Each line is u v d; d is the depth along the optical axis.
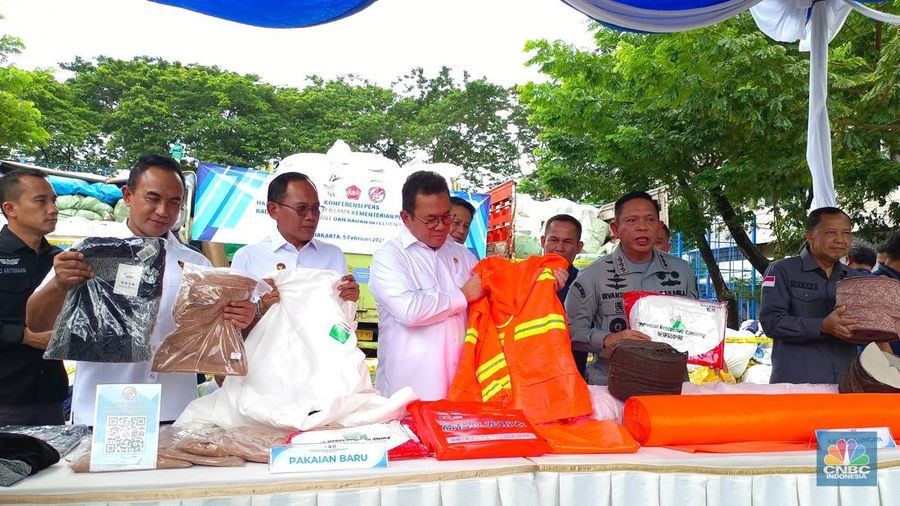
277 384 1.97
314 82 34.44
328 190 6.07
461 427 1.95
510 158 31.69
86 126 25.75
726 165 8.27
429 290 2.62
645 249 3.04
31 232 2.95
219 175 5.88
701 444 2.09
